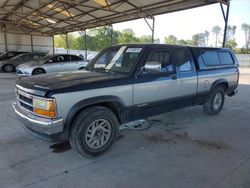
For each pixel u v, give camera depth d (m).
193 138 4.15
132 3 13.05
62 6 15.59
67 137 3.12
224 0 10.06
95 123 3.27
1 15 20.89
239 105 6.93
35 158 3.29
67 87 2.97
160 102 4.12
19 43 25.08
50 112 2.88
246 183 2.72
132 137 4.15
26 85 3.23
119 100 3.47
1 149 3.54
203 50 5.14
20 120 3.36
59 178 2.79
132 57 3.87
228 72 5.78
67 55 12.46
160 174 2.91
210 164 3.18
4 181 2.71
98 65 4.31
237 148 3.73
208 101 5.48
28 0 14.98
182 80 4.47
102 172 2.95
